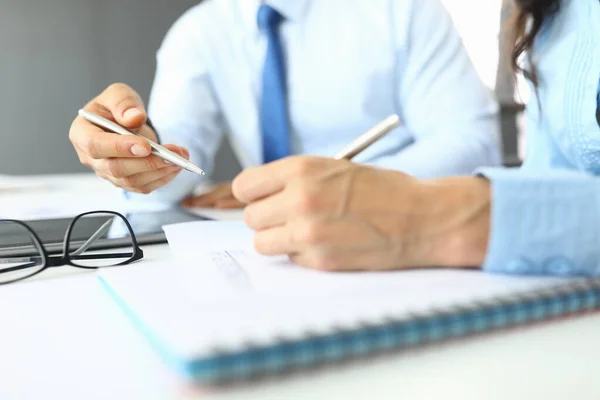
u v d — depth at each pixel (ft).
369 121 3.74
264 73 3.62
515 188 1.22
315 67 3.68
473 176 1.33
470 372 0.87
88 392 0.81
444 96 3.45
